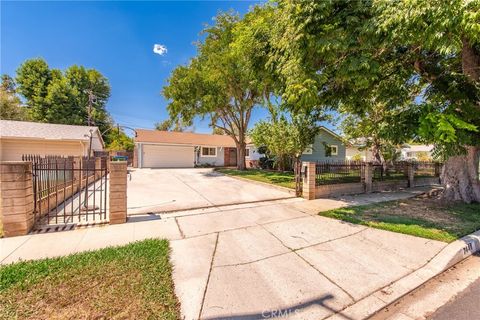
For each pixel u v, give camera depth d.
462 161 7.35
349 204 7.03
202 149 24.75
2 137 13.54
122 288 2.51
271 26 7.11
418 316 2.31
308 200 7.57
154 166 21.88
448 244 3.93
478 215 5.70
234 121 17.91
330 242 4.06
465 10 3.36
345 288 2.71
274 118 13.55
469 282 2.97
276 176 13.22
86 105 30.27
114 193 4.86
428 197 8.27
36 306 2.19
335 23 5.00
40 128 16.03
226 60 12.16
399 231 4.57
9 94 26.42
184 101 14.41
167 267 3.00
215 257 3.41
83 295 2.37
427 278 2.98
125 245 3.68
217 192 8.72
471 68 5.81
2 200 3.96
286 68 5.50
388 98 7.38
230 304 2.36
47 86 28.11
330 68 5.86
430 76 6.63
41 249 3.53
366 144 14.64
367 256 3.53
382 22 4.41
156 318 2.09
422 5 3.68
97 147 20.50
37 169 4.66
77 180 8.19
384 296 2.59
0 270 2.78
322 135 21.22
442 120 4.96
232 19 13.32
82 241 3.90
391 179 10.51
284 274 2.97
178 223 4.99
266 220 5.31
